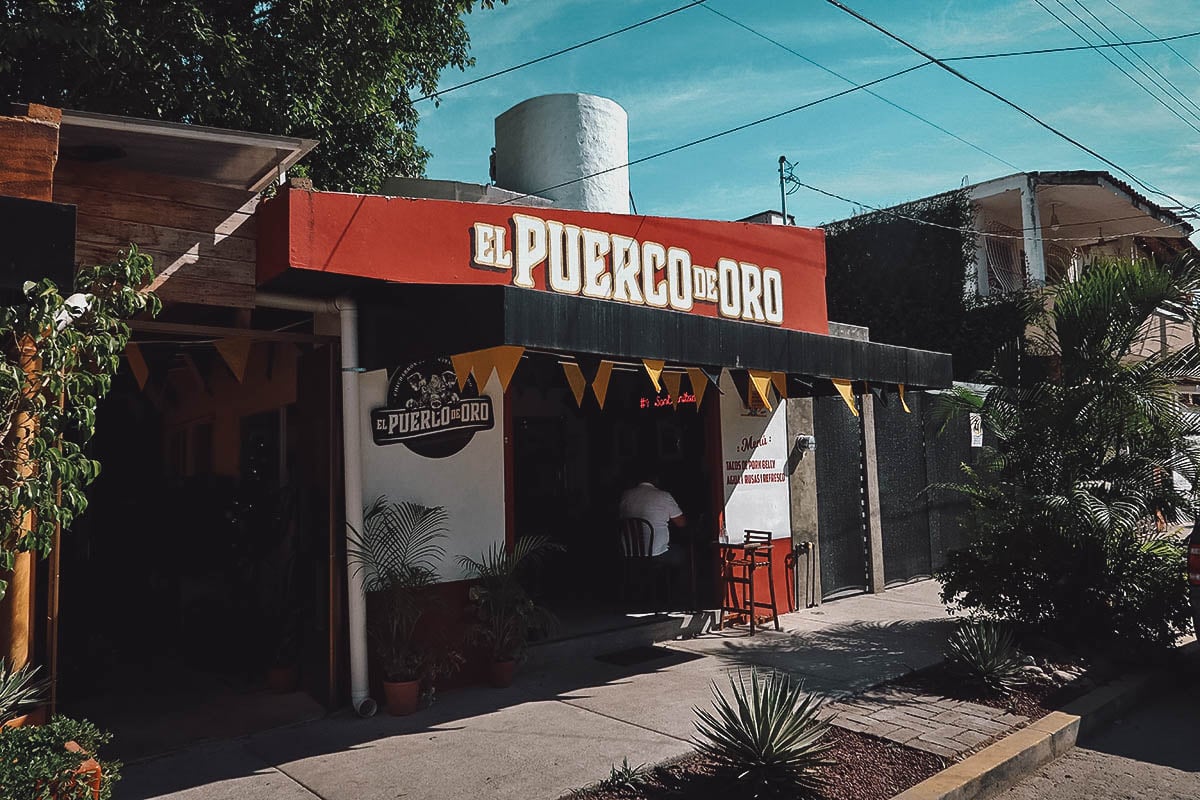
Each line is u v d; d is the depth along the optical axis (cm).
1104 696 654
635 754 517
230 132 484
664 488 1012
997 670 654
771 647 802
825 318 985
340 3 1039
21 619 457
